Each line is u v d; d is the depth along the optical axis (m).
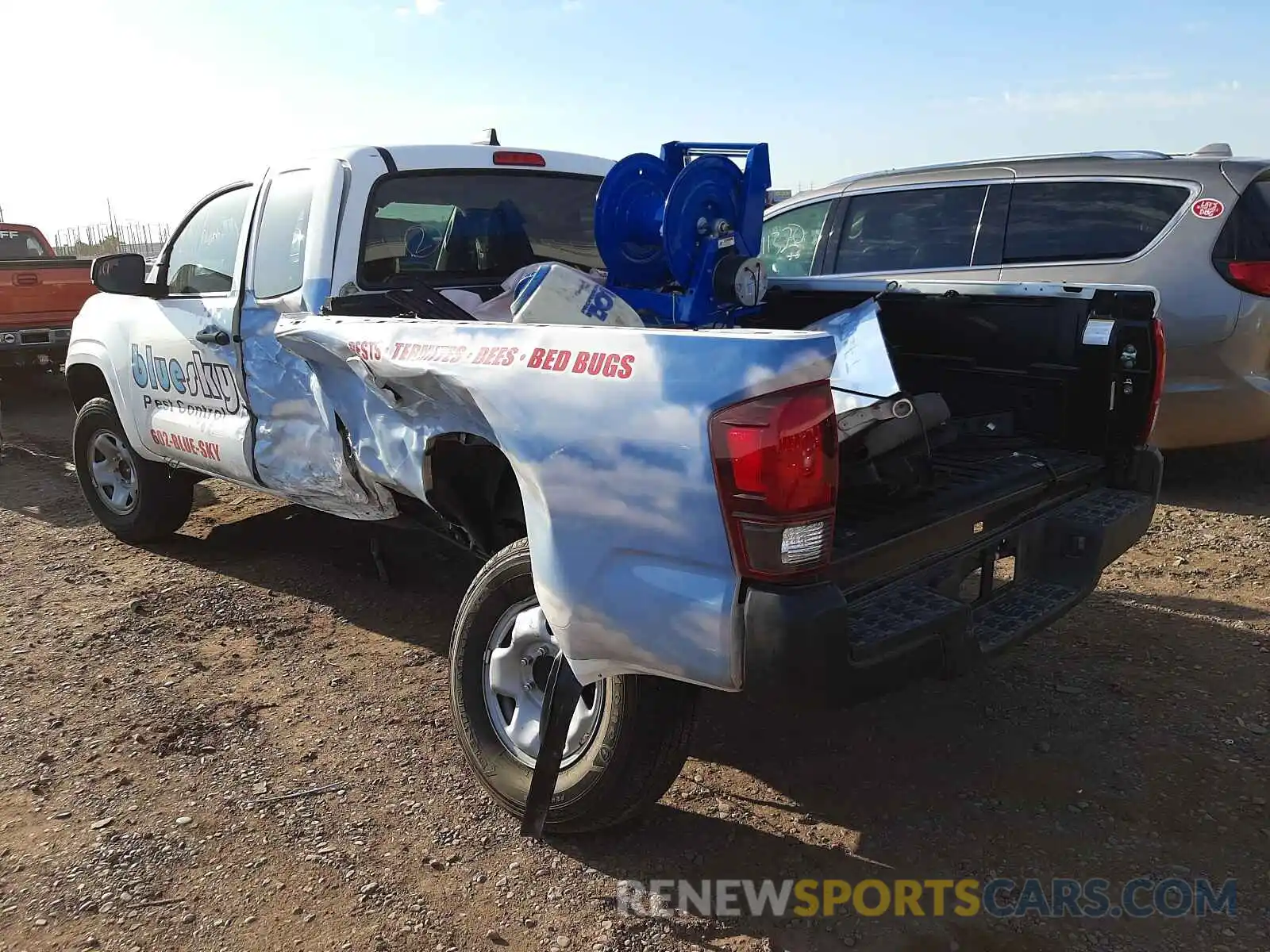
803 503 2.28
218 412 4.55
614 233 3.83
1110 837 2.91
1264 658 3.98
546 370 2.67
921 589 2.72
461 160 4.27
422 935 2.57
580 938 2.56
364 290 3.95
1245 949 2.47
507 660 3.06
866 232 6.96
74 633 4.49
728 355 2.33
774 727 3.60
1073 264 6.01
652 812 3.09
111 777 3.31
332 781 3.28
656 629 2.47
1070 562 3.23
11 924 2.62
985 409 3.91
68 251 28.59
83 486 5.81
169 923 2.62
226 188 4.61
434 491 3.38
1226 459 6.86
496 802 3.06
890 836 2.95
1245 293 5.50
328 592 4.93
